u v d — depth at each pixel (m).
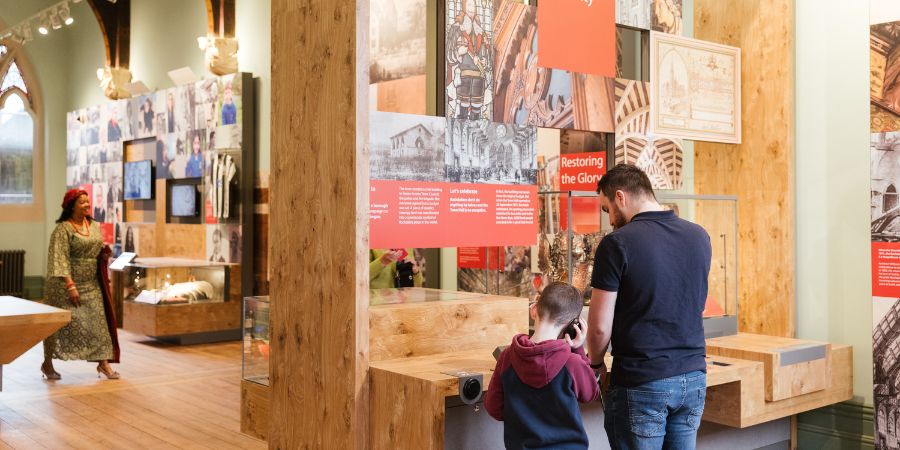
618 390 2.91
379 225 3.68
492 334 3.98
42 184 15.37
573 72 4.52
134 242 12.28
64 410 6.18
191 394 6.79
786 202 5.18
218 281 9.91
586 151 5.28
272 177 3.91
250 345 4.38
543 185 5.76
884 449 4.60
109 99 13.81
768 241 5.27
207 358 8.66
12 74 15.10
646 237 2.87
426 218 3.85
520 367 2.85
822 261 5.12
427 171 3.86
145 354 8.91
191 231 11.02
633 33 5.24
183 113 11.12
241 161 10.10
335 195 3.46
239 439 5.34
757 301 5.34
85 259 7.15
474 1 4.09
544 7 4.39
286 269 3.80
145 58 13.10
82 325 7.16
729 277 5.06
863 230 4.91
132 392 6.86
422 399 3.15
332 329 3.48
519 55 4.27
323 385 3.54
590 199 4.19
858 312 4.94
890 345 4.59
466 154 4.01
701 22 5.61
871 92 4.70
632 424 2.86
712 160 5.57
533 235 4.26
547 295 2.95
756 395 4.21
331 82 3.48
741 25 5.39
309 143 3.63
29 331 5.29
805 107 5.20
